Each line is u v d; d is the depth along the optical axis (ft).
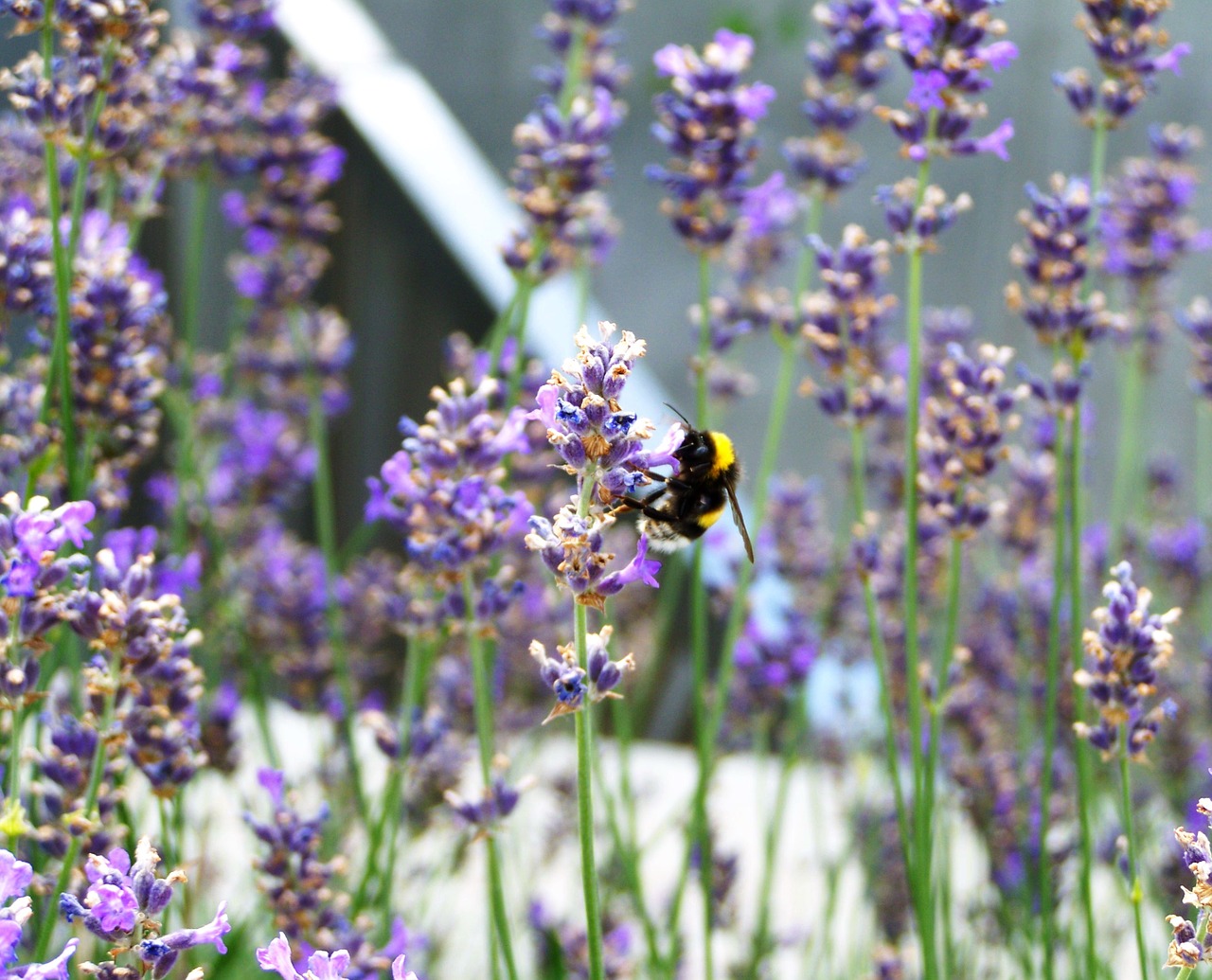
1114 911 14.35
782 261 16.17
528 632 15.53
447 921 14.70
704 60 11.58
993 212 30.01
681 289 31.86
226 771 12.93
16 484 10.15
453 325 25.16
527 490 13.00
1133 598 8.07
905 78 30.09
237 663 15.21
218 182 14.40
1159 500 19.24
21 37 15.37
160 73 11.77
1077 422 10.23
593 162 12.00
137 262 12.59
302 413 17.26
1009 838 13.19
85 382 9.78
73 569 9.07
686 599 22.90
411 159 24.68
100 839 7.98
